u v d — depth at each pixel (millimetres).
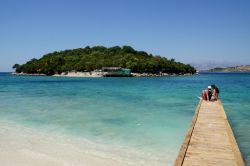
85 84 71188
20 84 71500
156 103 29156
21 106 26578
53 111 23484
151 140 14359
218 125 15195
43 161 11188
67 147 13070
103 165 10750
